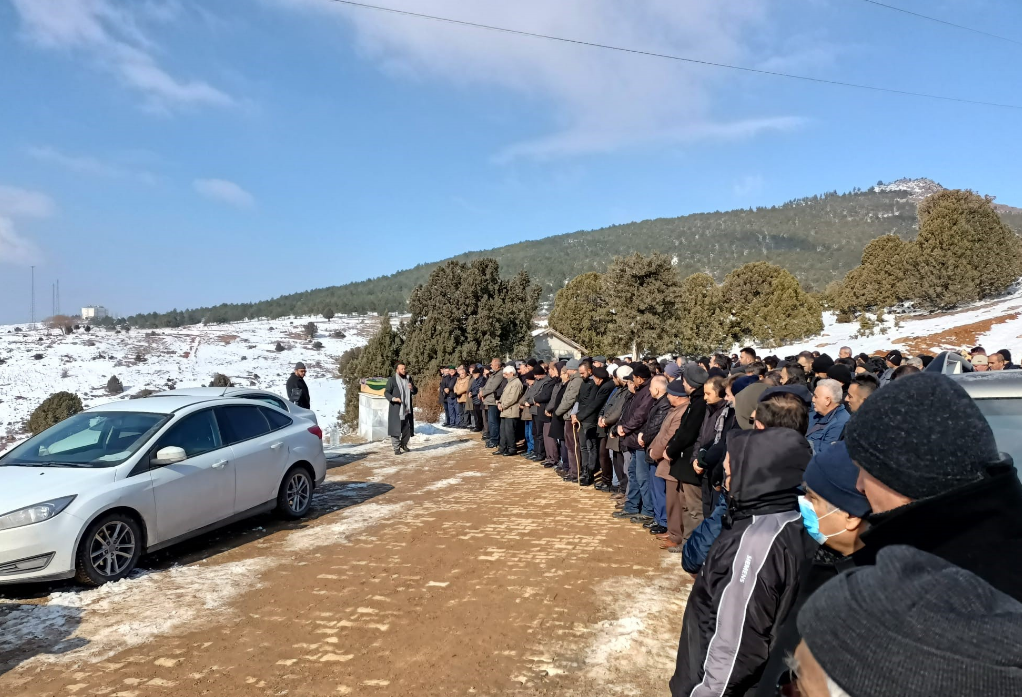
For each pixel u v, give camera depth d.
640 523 7.70
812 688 0.97
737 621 2.39
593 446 9.98
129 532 6.14
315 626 4.91
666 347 43.25
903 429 1.23
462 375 18.66
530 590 5.56
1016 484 1.15
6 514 5.48
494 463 12.67
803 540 2.42
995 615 0.84
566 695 3.81
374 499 9.51
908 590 0.87
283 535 7.58
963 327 35.50
